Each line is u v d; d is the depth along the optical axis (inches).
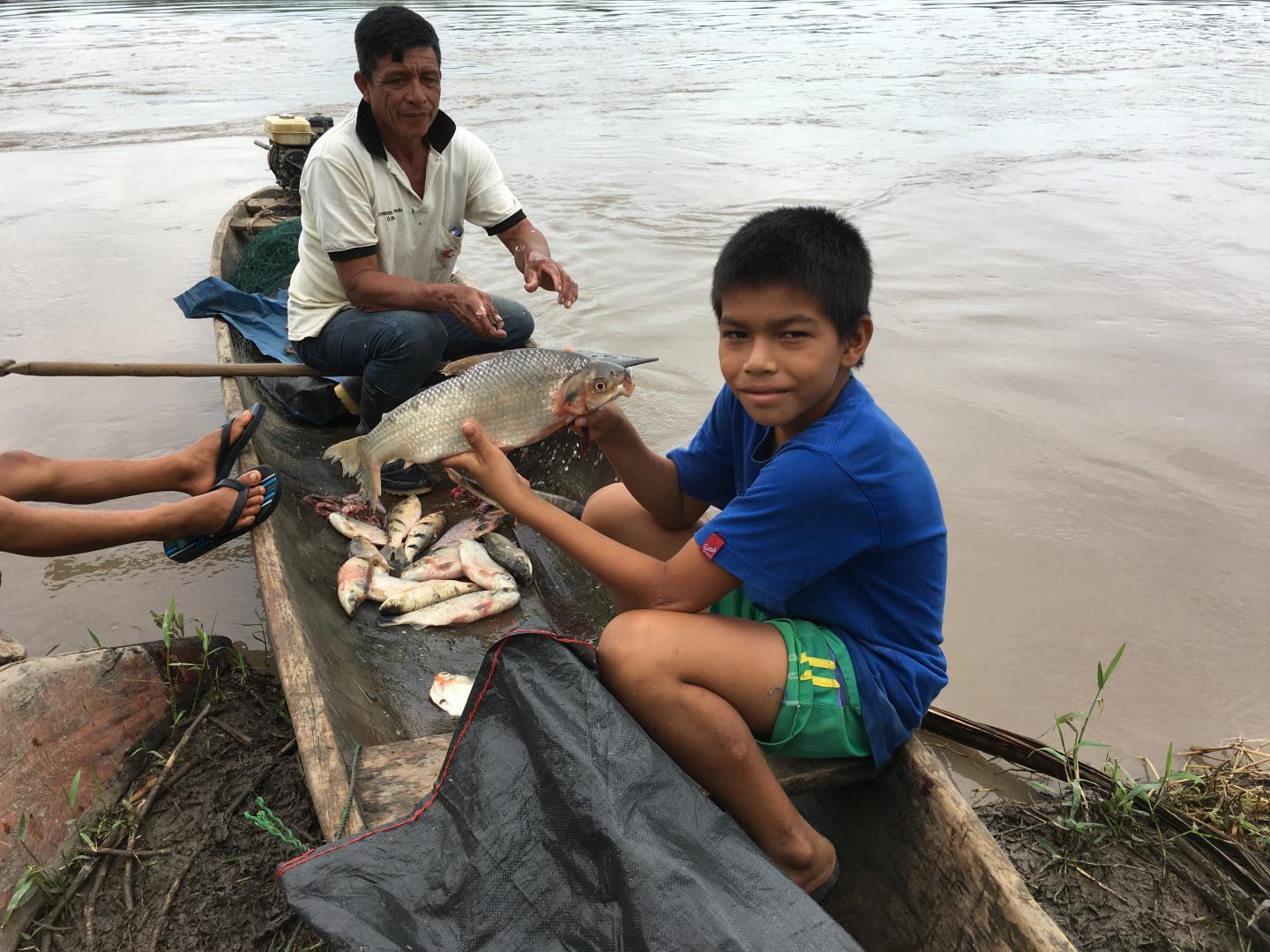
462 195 169.2
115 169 404.5
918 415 199.9
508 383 106.1
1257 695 131.3
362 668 122.6
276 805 108.4
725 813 79.2
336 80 582.2
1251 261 283.0
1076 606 147.4
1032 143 427.5
